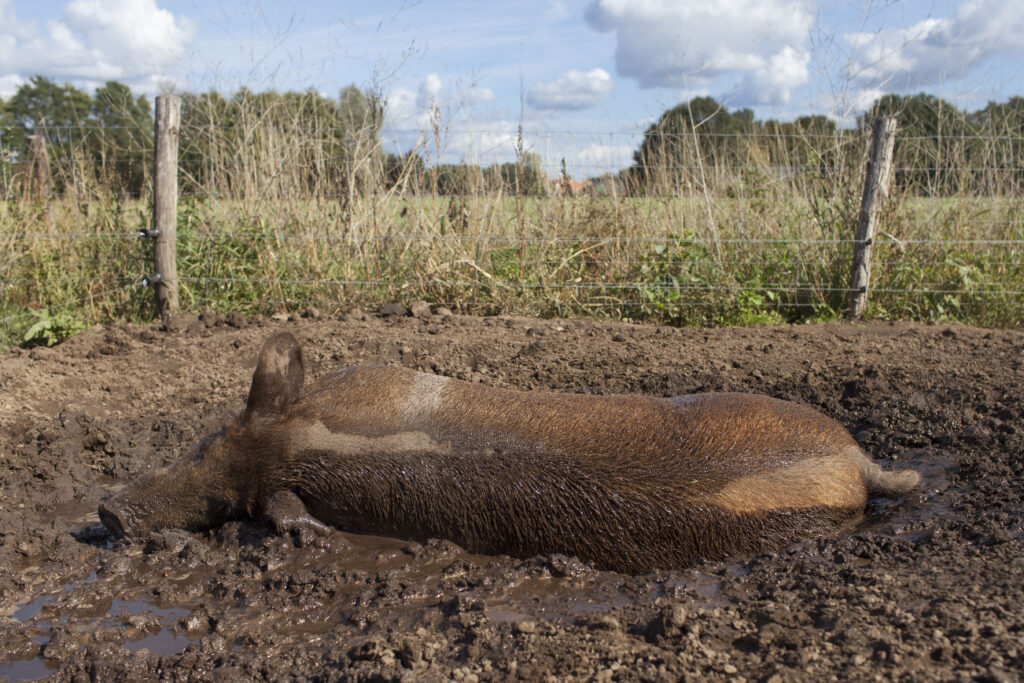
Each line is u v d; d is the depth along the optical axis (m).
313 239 8.20
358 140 8.38
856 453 3.62
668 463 3.40
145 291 8.05
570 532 3.43
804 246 8.32
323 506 3.82
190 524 4.02
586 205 8.45
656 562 3.34
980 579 2.83
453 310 8.06
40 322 6.89
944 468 4.21
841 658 2.42
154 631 3.21
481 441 3.61
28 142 9.41
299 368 3.95
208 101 9.09
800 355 6.10
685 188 8.80
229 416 5.40
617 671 2.55
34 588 3.57
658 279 7.95
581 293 8.06
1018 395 4.82
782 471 3.38
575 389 5.71
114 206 8.50
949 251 7.95
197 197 8.52
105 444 5.08
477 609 3.12
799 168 8.86
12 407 5.34
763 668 2.45
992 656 2.34
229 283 8.27
